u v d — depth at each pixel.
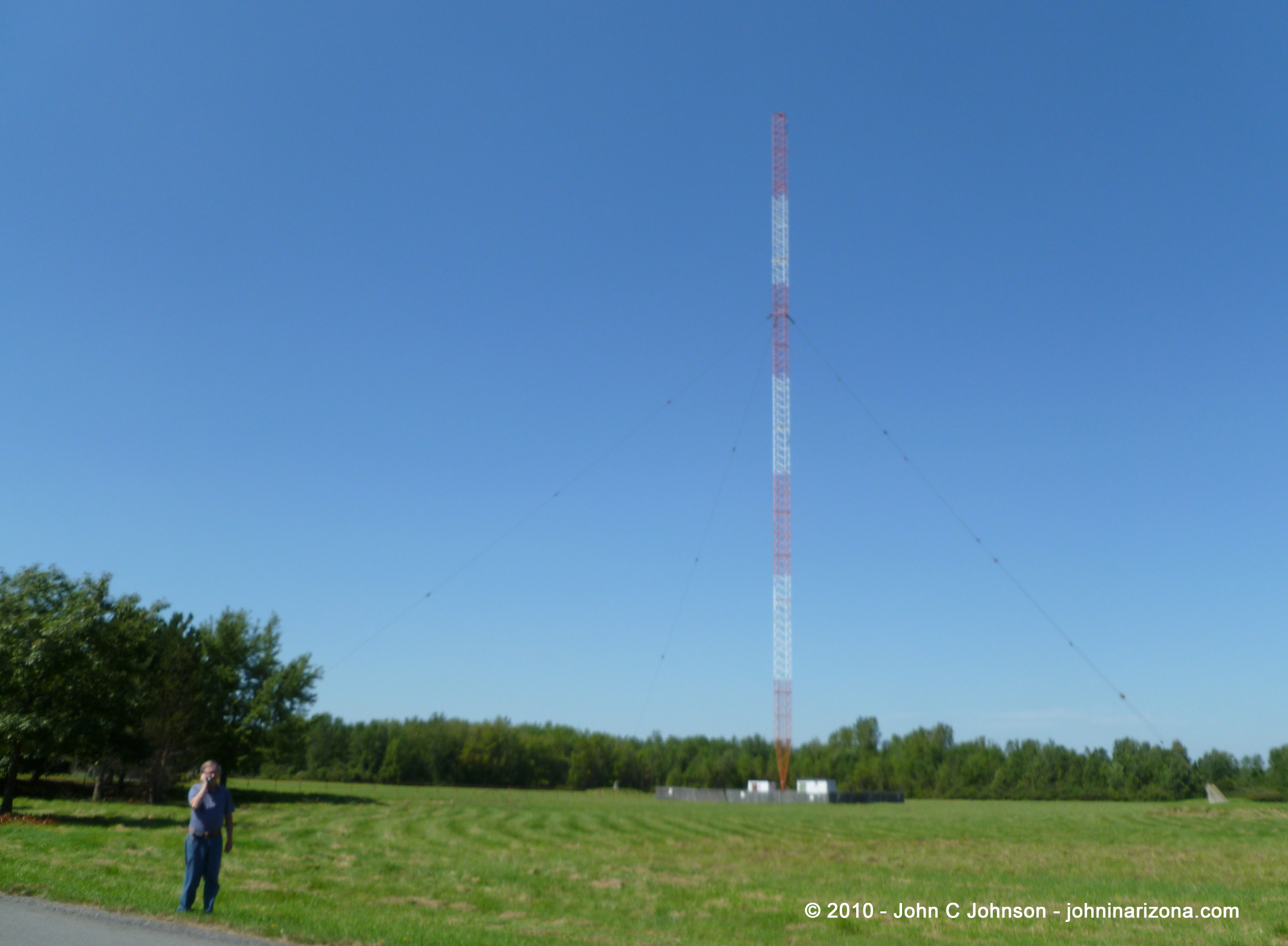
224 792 15.88
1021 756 151.75
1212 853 38.16
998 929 18.66
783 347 101.19
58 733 36.88
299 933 14.05
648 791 168.12
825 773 174.62
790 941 16.98
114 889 17.70
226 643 73.69
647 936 16.80
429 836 43.38
